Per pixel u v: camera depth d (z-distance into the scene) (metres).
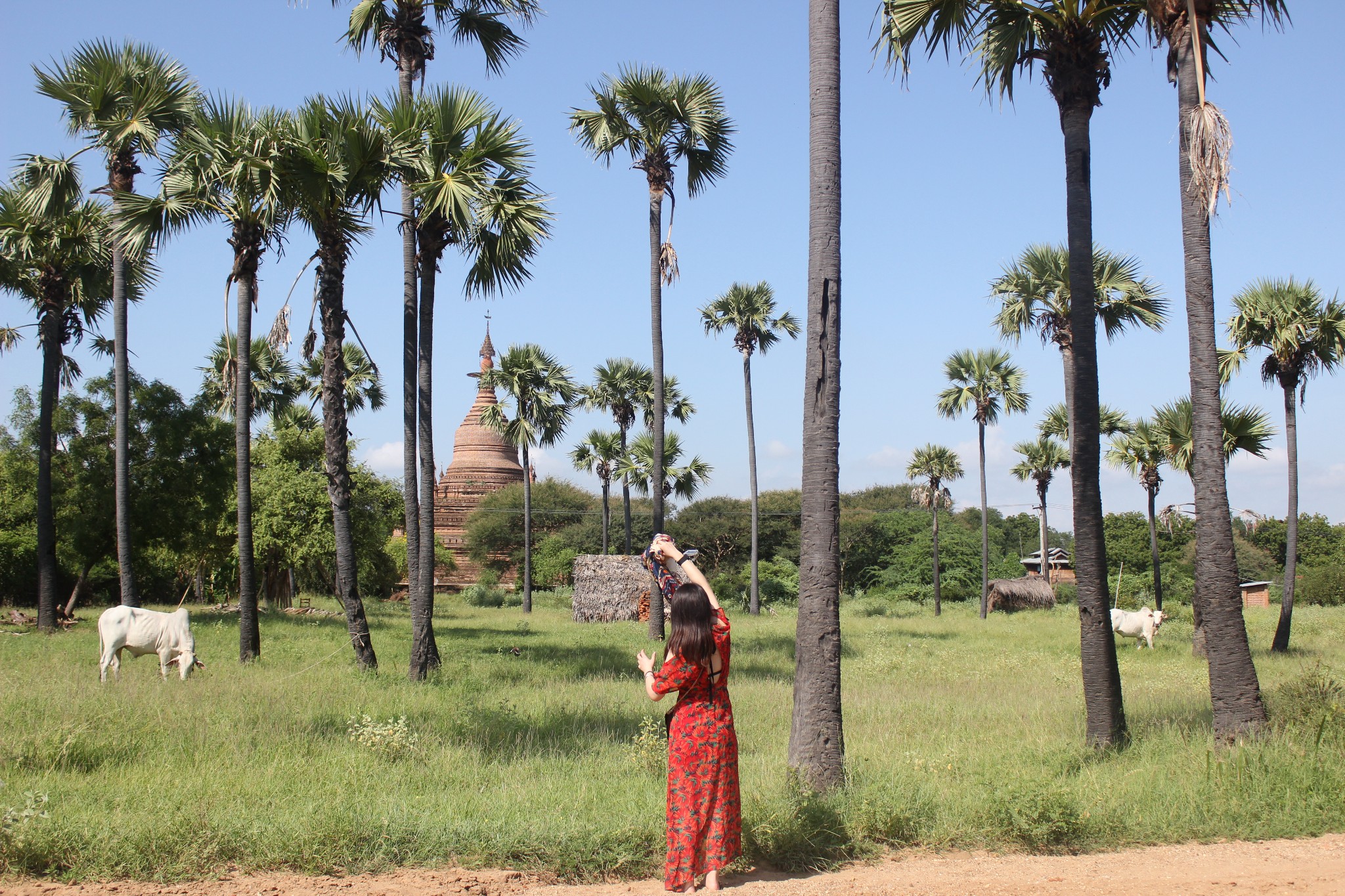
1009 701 11.76
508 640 21.47
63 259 20.48
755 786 6.33
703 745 4.68
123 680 11.54
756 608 35.50
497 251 15.48
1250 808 5.97
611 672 14.85
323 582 41.44
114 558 25.66
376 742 7.88
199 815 5.29
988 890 4.61
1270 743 7.47
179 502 24.77
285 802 5.93
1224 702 8.09
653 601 21.62
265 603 33.69
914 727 9.90
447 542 64.00
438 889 4.60
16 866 4.71
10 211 19.22
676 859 4.57
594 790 6.46
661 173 21.59
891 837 5.54
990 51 9.53
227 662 15.26
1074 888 4.64
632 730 9.30
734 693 12.15
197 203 14.69
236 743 7.86
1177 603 41.53
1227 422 19.72
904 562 55.66
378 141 13.38
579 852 4.95
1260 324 19.78
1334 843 5.53
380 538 34.31
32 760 6.94
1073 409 8.84
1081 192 8.92
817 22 6.86
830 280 6.62
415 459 14.66
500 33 16.67
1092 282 8.87
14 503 26.94
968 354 36.28
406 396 14.88
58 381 20.92
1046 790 5.83
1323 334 19.34
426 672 13.86
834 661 6.39
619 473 40.62
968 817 5.75
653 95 20.77
